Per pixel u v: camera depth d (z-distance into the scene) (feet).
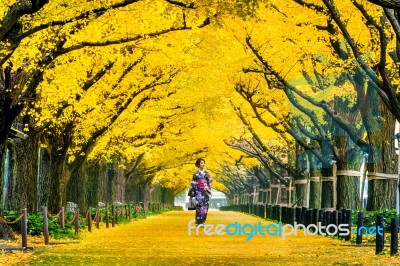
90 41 72.54
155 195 352.69
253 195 277.03
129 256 59.93
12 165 101.91
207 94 129.70
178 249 68.64
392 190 92.94
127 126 123.95
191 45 92.63
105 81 99.96
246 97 125.59
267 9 82.43
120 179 212.23
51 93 84.69
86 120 106.52
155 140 165.37
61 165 108.47
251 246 73.26
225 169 306.76
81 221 111.86
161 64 101.76
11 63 70.54
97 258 57.62
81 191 132.05
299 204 147.54
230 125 180.86
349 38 65.00
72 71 82.33
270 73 98.78
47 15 59.72
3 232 74.38
